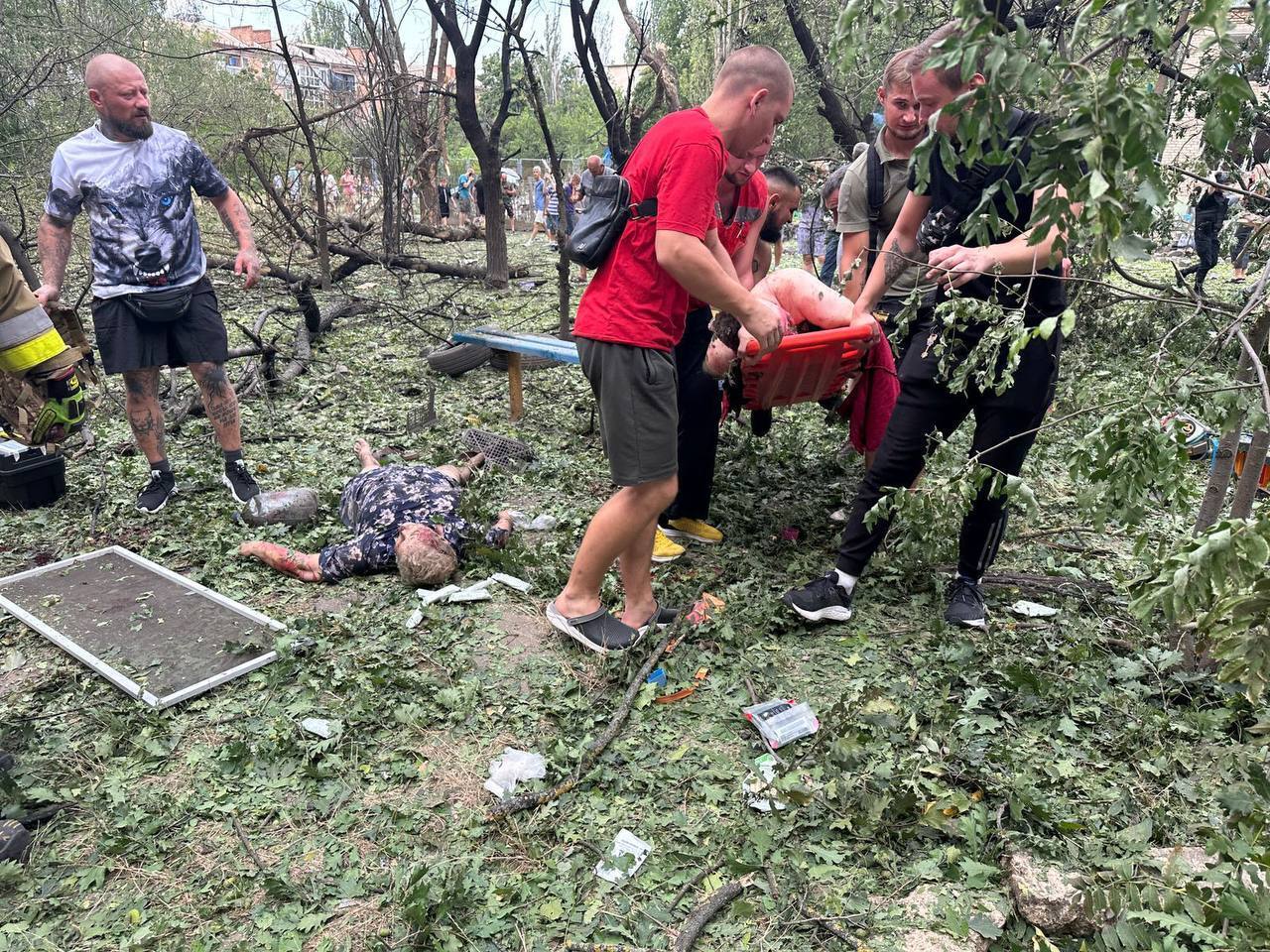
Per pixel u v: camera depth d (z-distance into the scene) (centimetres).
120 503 480
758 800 259
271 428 608
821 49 909
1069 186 133
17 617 363
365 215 1417
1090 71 124
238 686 317
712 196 276
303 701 306
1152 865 229
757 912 223
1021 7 420
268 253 1209
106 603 375
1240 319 195
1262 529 145
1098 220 121
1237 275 905
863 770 269
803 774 269
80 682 321
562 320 823
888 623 360
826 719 283
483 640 346
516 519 452
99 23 1150
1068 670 319
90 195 427
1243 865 218
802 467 530
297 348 790
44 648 345
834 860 236
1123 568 400
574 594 333
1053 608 364
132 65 429
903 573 391
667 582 392
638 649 326
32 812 256
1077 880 215
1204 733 283
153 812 256
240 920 222
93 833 251
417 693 311
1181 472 191
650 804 260
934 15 520
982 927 214
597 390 305
